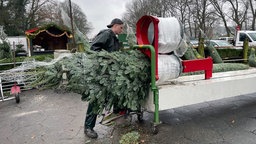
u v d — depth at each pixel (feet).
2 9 107.65
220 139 10.75
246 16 102.78
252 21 101.19
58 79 10.82
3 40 32.78
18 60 24.64
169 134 11.38
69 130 12.48
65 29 47.34
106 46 11.57
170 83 12.35
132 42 12.91
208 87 12.34
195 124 12.55
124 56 10.55
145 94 11.15
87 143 10.87
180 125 12.44
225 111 14.47
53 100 18.71
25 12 111.96
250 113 13.99
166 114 14.15
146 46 10.39
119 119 13.32
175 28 10.83
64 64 10.23
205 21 98.99
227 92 13.11
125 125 12.60
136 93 10.64
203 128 12.00
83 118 14.20
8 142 11.49
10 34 108.17
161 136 11.18
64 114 15.16
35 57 25.41
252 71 16.61
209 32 100.73
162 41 10.55
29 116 15.16
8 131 12.84
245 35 46.29
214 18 103.09
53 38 51.83
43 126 13.28
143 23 10.96
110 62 10.05
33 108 16.85
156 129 11.23
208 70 13.32
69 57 10.69
